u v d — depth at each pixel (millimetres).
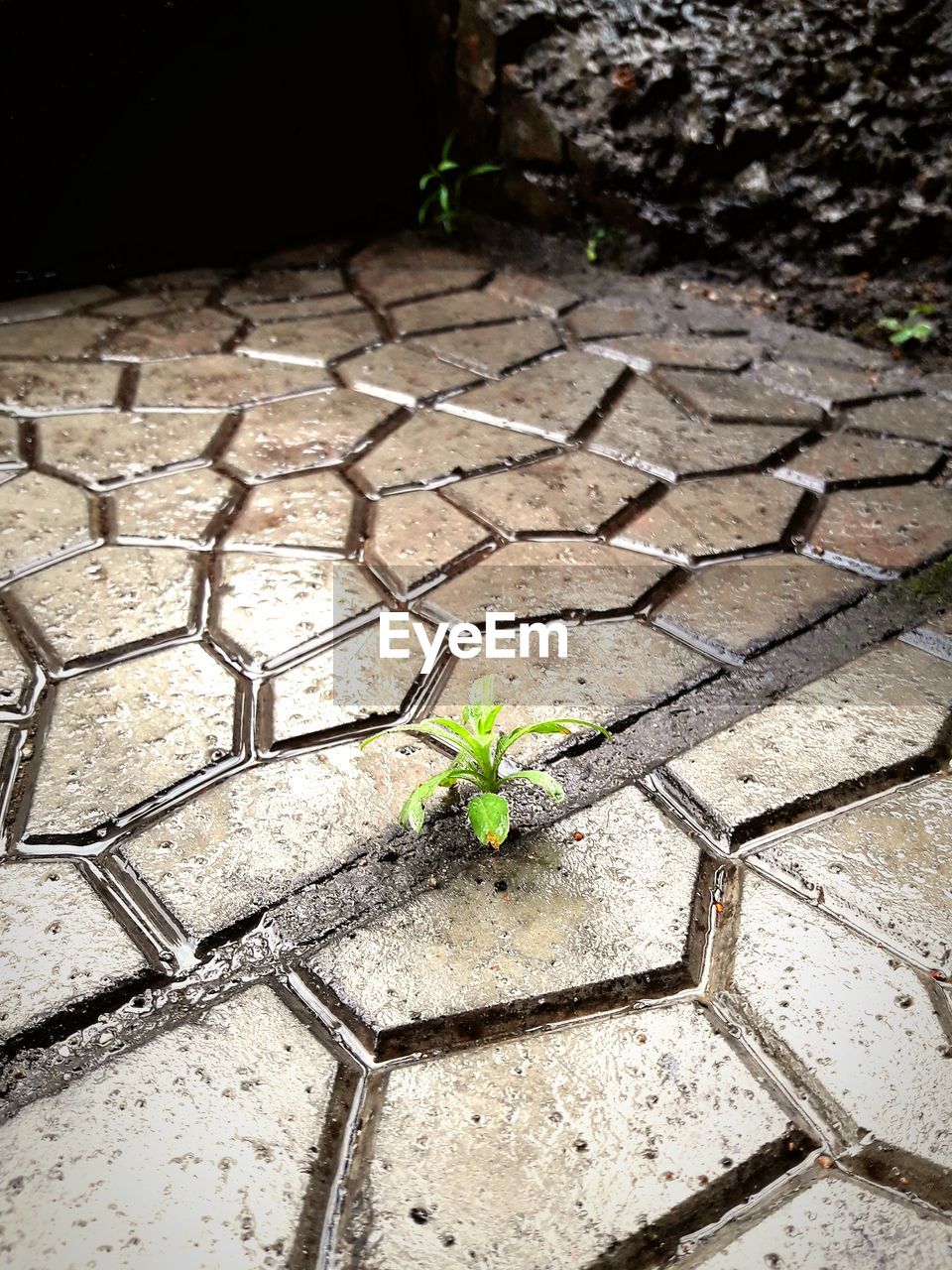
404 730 383
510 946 333
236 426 611
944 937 333
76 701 427
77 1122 288
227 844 367
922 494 554
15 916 343
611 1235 261
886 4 654
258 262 819
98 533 525
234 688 434
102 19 729
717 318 733
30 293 770
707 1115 286
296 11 789
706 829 372
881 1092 291
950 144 674
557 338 707
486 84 786
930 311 690
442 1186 272
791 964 325
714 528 528
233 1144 283
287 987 324
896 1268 253
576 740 408
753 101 706
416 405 631
